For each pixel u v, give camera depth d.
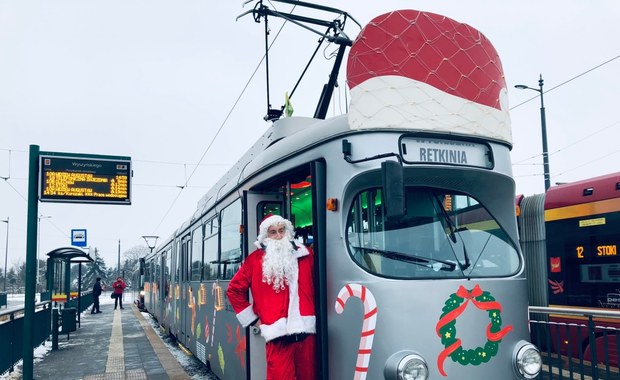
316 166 4.57
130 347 12.93
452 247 4.38
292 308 4.32
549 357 6.37
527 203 10.84
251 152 6.89
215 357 7.62
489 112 4.55
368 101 4.32
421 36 4.39
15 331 9.96
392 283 4.07
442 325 4.06
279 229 4.51
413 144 4.31
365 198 4.36
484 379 4.11
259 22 8.80
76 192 9.02
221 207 7.64
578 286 9.33
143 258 29.78
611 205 8.89
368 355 4.03
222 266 7.40
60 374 9.59
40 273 68.69
